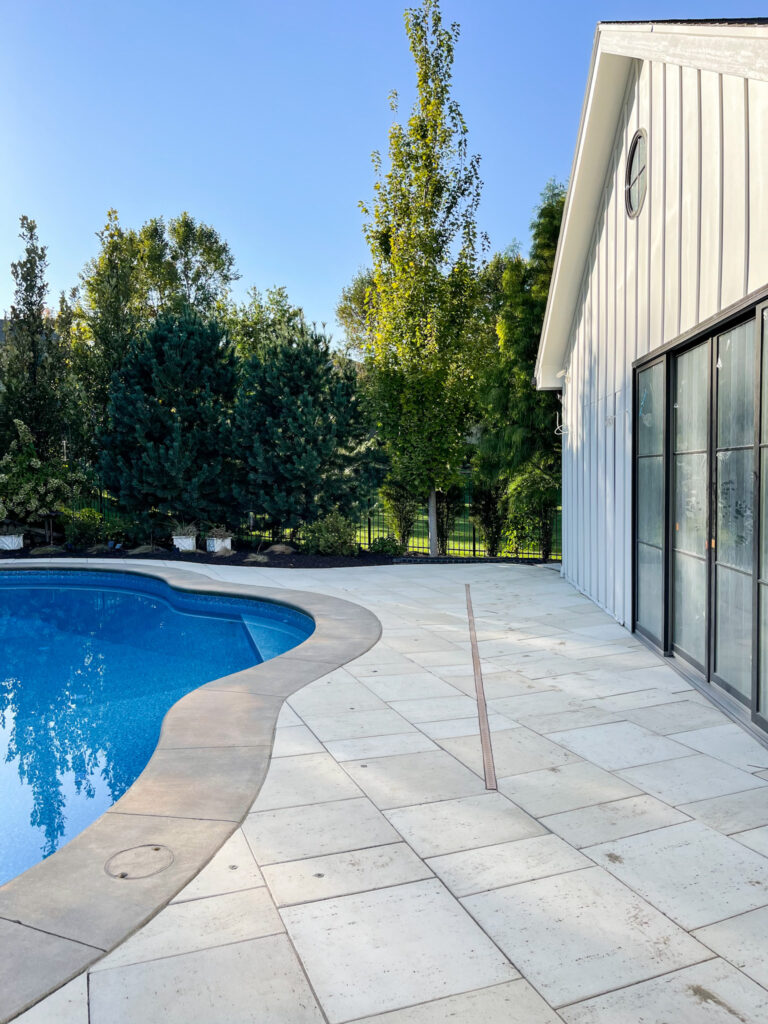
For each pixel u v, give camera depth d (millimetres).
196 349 15742
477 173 14125
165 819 3545
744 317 5055
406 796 3830
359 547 15547
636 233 7699
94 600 12094
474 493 16406
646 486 7574
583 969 2418
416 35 13586
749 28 4070
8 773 5188
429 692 5781
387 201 14211
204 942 2576
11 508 15641
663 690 5812
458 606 9711
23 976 2371
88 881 2969
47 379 16297
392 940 2584
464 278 14195
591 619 8781
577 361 11055
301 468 14938
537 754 4434
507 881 2984
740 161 4969
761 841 3324
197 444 15758
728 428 5418
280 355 15391
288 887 2943
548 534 14938
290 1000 2271
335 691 5812
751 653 4887
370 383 14945
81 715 6578
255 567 14039
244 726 4941
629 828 3457
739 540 5238
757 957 2482
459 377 14477
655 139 6941
